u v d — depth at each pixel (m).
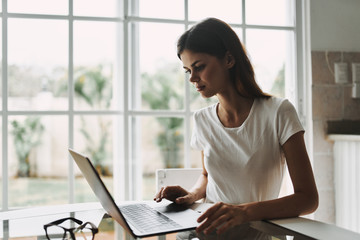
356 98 2.31
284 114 1.09
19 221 0.97
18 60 2.04
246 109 1.19
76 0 2.08
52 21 2.07
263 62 2.31
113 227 0.89
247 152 1.16
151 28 2.18
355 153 2.08
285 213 0.91
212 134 1.24
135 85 2.16
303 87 2.32
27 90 2.06
